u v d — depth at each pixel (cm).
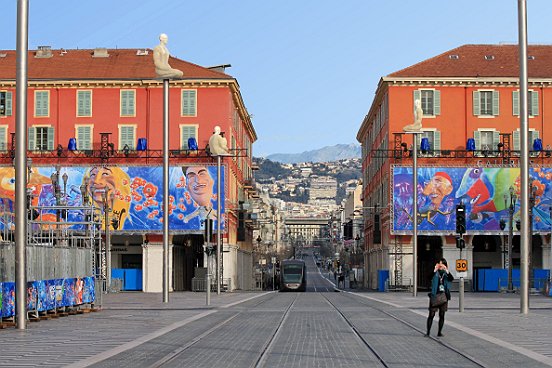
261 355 2075
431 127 8462
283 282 9606
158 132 8388
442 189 8106
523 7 3784
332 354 2105
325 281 15362
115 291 7700
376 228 8494
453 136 8462
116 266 8456
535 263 8581
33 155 8269
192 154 8269
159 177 8044
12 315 3145
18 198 2934
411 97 8481
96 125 8412
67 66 8625
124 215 8019
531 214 7100
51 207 4453
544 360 1952
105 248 7331
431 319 2623
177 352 2147
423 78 8438
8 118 8362
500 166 8094
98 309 4247
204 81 8369
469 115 8475
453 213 8094
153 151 8281
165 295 5038
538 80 8462
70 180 8031
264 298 6284
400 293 7675
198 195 8038
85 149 8300
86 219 5069
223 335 2698
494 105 8481
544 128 8469
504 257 8431
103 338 2595
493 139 8469
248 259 11319
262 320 3475
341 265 15625
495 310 4153
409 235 8300
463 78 8444
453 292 7794
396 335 2689
